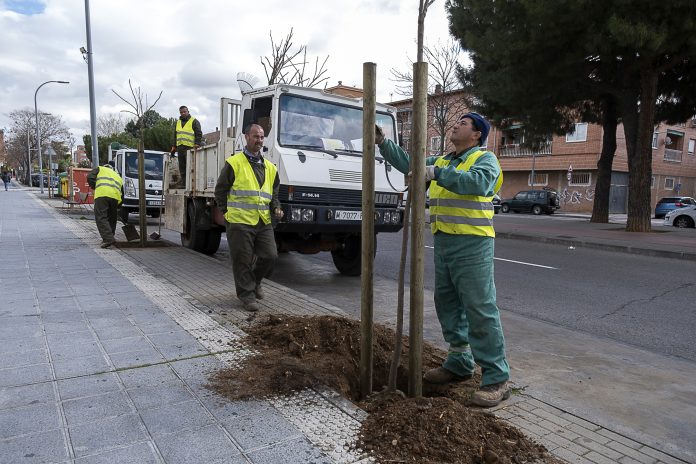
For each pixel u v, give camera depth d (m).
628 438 2.99
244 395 3.12
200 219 9.04
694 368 4.46
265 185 5.24
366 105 3.11
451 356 3.74
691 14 13.12
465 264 3.36
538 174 38.97
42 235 10.96
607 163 21.94
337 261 8.56
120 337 4.14
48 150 30.48
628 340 5.30
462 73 20.23
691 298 7.36
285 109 6.89
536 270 9.66
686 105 19.86
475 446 2.67
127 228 9.96
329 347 4.07
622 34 13.07
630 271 9.80
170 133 37.06
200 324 4.54
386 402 3.18
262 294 5.58
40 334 4.17
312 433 2.73
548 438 2.95
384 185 7.48
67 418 2.80
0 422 2.74
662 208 31.67
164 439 2.62
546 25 14.02
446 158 3.53
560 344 5.05
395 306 6.39
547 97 17.89
